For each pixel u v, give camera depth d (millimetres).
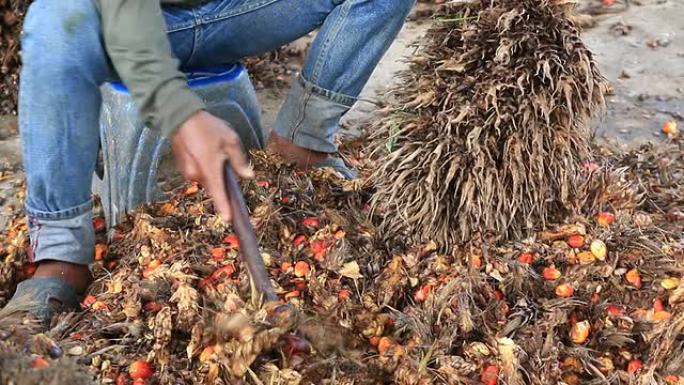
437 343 2123
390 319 2213
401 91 2363
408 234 2377
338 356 2111
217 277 2268
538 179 2297
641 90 3506
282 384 2021
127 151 2533
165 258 2363
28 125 2268
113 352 2139
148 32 2078
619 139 3203
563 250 2314
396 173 2357
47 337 2084
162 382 2061
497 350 2096
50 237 2365
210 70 2596
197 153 1986
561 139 2291
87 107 2281
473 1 2289
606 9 4176
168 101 2023
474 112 2244
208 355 2070
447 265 2311
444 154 2270
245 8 2473
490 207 2285
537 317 2191
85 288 2439
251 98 2674
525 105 2234
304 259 2348
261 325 2010
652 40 3857
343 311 2193
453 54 2293
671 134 3137
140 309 2213
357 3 2529
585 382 2105
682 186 2684
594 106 2340
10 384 1888
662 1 4242
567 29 2271
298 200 2506
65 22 2201
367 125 3156
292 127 2656
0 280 2459
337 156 2854
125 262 2404
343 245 2336
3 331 2094
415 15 4172
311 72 2596
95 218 2721
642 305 2229
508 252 2307
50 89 2229
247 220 2012
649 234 2398
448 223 2336
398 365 2096
